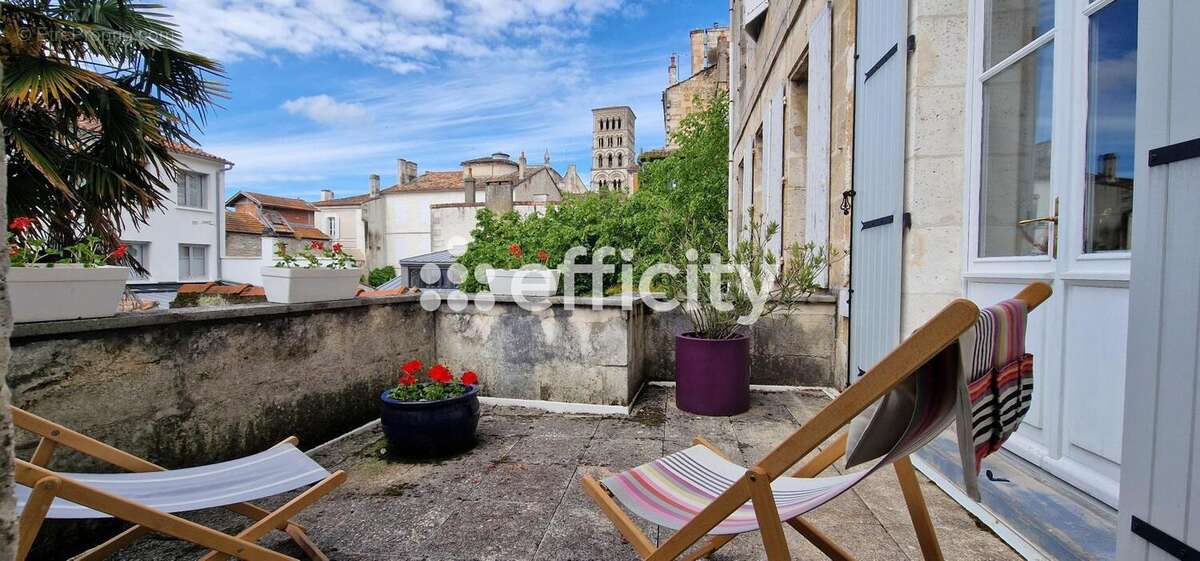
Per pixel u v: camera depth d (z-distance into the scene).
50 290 1.74
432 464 2.61
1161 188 1.00
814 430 0.99
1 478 0.61
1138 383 1.05
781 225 5.44
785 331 4.09
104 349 1.90
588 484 1.56
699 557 1.57
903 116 2.68
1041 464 1.96
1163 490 1.00
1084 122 1.82
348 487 2.34
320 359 2.89
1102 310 1.73
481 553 1.80
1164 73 1.00
